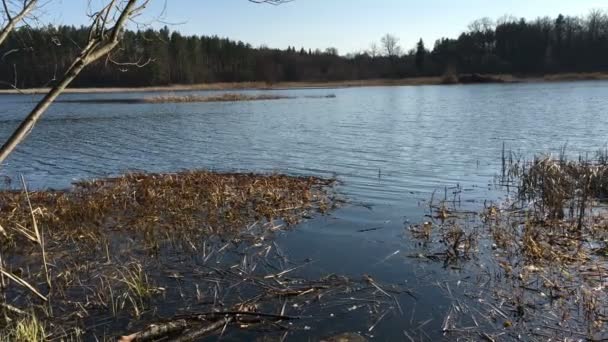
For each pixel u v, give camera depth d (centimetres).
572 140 2170
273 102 5591
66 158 2000
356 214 1104
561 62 11062
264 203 1166
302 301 675
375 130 2728
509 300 664
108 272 782
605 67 10744
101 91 9450
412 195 1282
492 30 12481
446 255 834
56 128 3109
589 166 1322
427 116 3475
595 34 11062
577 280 716
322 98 6250
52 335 591
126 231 994
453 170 1603
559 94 5491
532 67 11262
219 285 733
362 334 588
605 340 561
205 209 1132
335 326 608
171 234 959
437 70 12212
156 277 764
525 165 1566
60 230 995
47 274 714
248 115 3891
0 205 1200
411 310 646
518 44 11656
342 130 2759
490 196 1261
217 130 2888
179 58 11100
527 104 4219
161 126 3161
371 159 1839
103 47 399
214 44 12569
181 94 7925
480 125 2834
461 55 12269
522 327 595
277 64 12975
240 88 10356
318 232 980
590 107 3753
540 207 1109
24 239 941
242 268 798
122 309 657
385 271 778
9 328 595
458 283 723
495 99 5012
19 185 1506
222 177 1454
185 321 605
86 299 680
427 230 957
